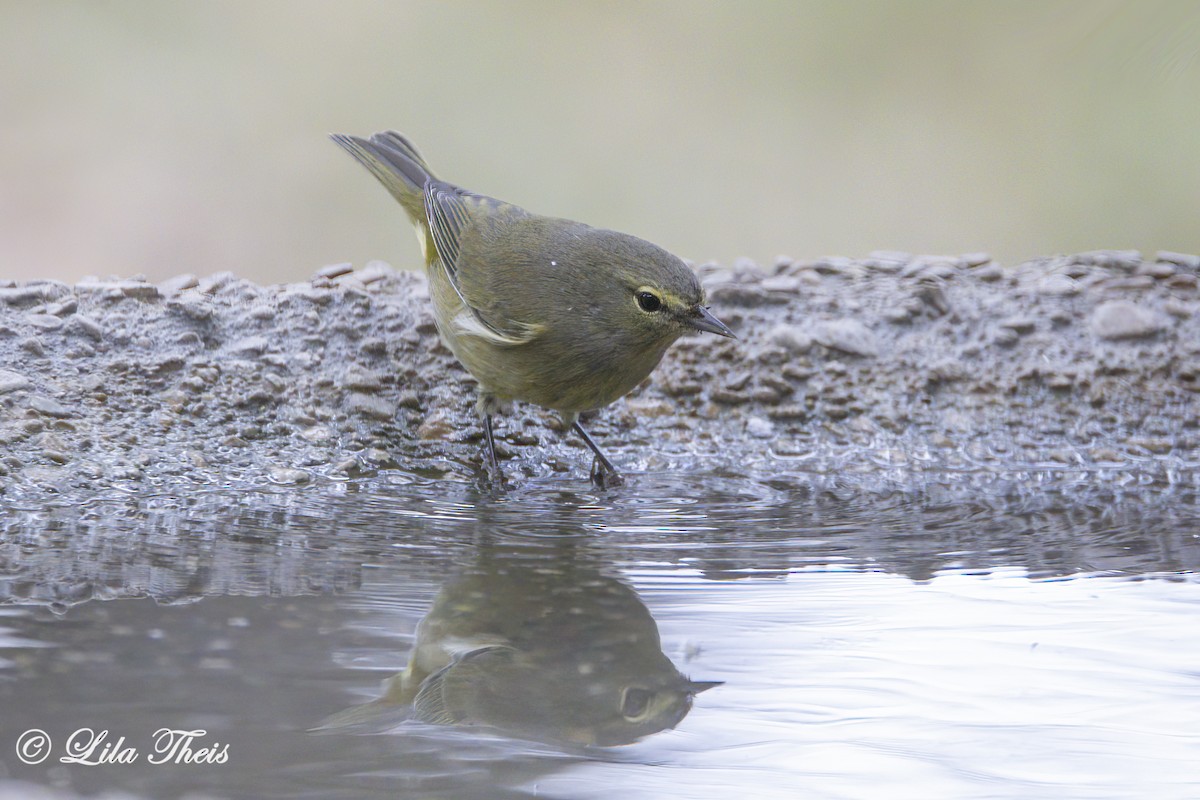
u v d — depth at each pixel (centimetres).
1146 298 1316
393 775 501
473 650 649
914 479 1124
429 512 969
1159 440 1192
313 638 654
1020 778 518
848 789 507
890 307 1302
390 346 1198
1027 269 1399
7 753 505
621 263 1027
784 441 1177
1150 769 531
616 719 566
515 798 486
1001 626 715
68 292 1177
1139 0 2197
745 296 1298
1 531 853
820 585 798
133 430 1041
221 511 934
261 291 1237
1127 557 886
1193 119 2403
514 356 1067
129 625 662
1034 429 1198
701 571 827
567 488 1072
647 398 1209
